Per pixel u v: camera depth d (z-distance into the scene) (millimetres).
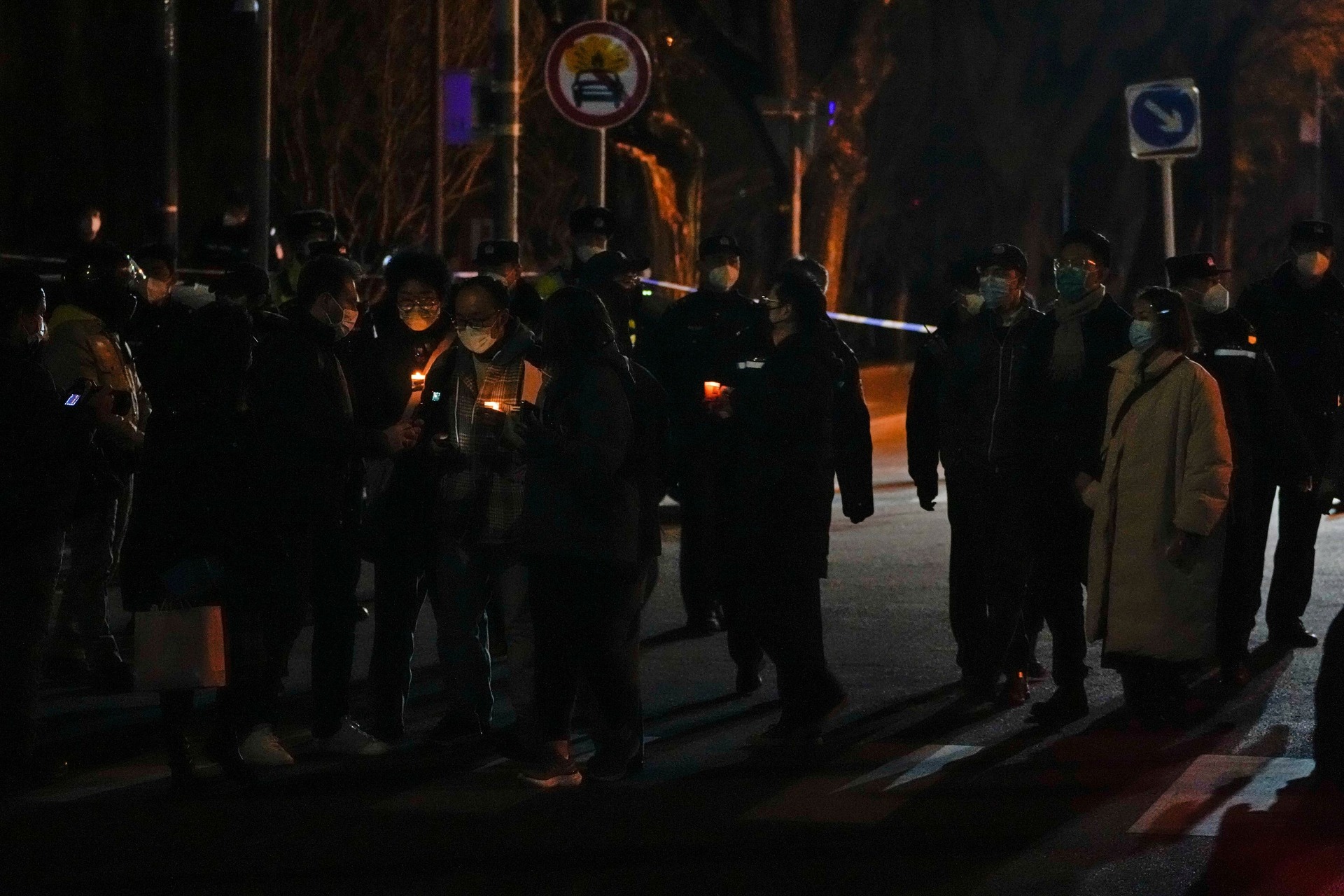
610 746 18516
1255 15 84875
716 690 23250
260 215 46562
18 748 18266
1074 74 92500
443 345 20234
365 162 87375
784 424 19906
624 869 15625
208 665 17594
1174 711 20844
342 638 19766
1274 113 97438
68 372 22328
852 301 100688
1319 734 17141
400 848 16250
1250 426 23812
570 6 50438
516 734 18734
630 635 18344
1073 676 21328
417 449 19422
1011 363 21859
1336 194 114812
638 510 17969
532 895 14922
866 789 18281
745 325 25328
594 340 17812
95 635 23141
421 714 21984
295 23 83125
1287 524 25500
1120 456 20625
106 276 22641
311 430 18422
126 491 23656
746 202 95312
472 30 87562
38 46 75062
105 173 76500
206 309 18141
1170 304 20484
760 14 57531
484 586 19703
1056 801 17766
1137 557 20469
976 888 15078
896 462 51719
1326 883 15148
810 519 19969
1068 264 21531
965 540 22547
